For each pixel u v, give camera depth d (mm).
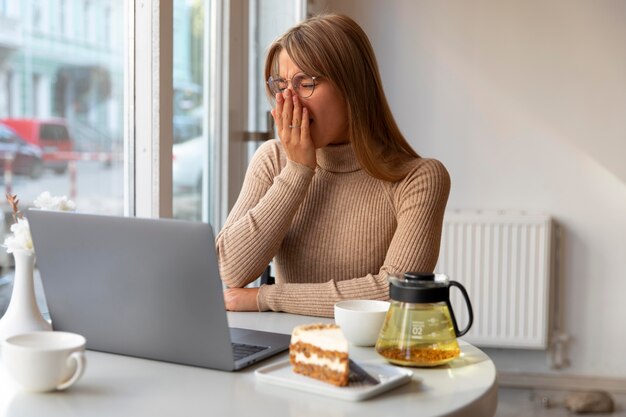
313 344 1055
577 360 3803
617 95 3676
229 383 1066
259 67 2939
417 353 1148
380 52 3799
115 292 1172
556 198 3744
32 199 1708
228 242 1653
